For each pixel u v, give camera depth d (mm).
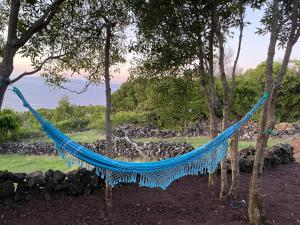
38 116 4949
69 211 5992
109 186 6125
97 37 6062
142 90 8125
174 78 7531
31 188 6367
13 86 4738
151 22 6148
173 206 6500
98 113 27078
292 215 6324
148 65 7086
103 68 6605
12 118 21297
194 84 7746
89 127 24141
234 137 6887
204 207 6508
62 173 6625
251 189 5801
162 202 6676
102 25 5953
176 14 6227
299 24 5641
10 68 4762
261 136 5719
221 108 18203
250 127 18766
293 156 12352
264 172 9625
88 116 26906
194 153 5352
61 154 5059
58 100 28453
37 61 5812
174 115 8359
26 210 5949
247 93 20375
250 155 9922
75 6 5805
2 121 20688
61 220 5645
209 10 6375
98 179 6926
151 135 19266
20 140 20531
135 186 7496
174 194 7195
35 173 6555
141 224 5668
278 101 22516
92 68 6598
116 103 24391
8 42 4762
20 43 4793
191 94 7891
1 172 6199
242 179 8555
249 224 5781
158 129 20000
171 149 11445
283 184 8469
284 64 5621
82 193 6715
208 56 7066
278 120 22312
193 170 5402
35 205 6148
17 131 21297
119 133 19906
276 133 18266
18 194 6227
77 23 5930
